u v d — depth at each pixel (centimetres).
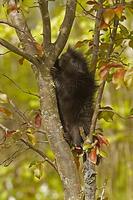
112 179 1966
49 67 798
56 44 800
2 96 819
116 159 1975
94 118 804
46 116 794
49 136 792
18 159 2084
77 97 845
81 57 866
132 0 775
